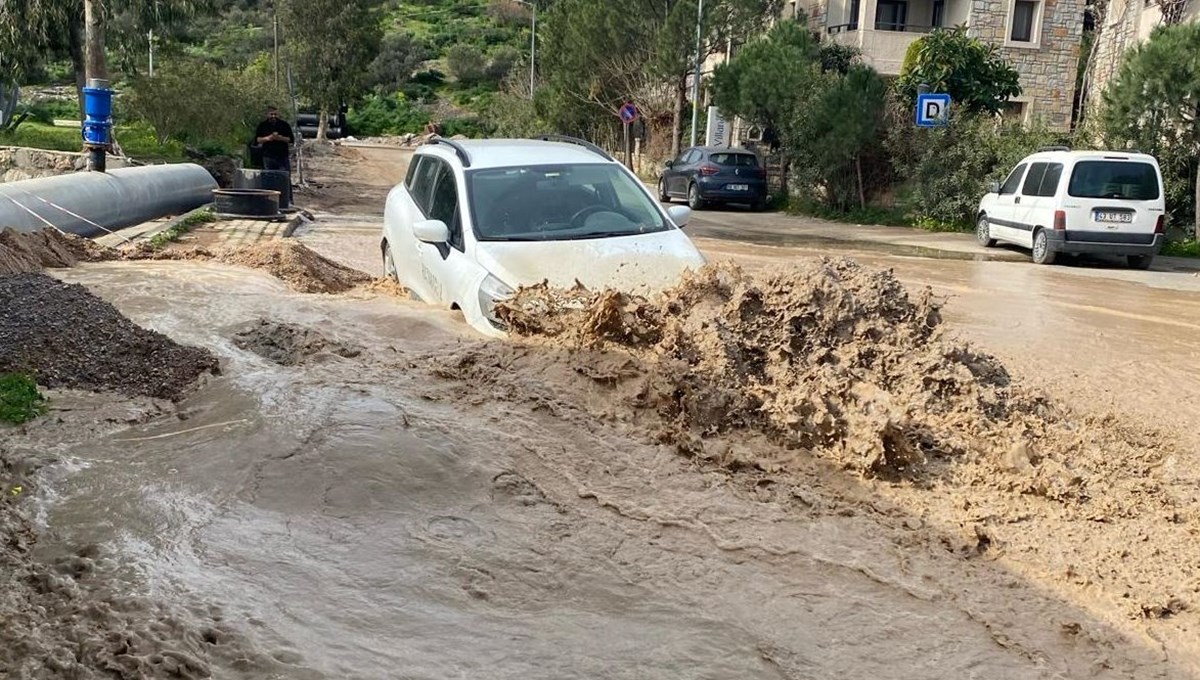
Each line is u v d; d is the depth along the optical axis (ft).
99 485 14.80
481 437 17.25
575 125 149.89
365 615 12.07
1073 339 33.86
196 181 64.80
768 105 97.25
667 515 15.42
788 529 15.35
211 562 12.90
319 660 10.90
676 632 12.26
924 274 50.57
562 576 13.43
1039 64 115.03
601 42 132.77
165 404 18.52
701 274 22.36
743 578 13.75
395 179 110.73
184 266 31.19
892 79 102.06
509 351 21.09
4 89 124.77
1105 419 22.91
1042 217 57.77
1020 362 29.78
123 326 21.40
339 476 15.48
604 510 15.46
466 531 14.47
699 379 19.33
